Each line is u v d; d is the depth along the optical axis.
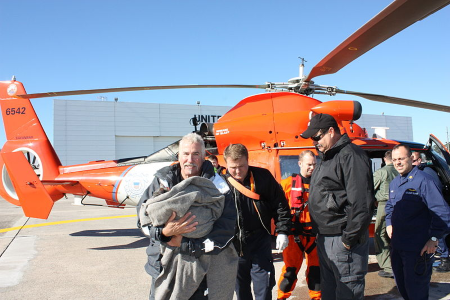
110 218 10.77
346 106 5.30
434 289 4.20
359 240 2.65
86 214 11.85
